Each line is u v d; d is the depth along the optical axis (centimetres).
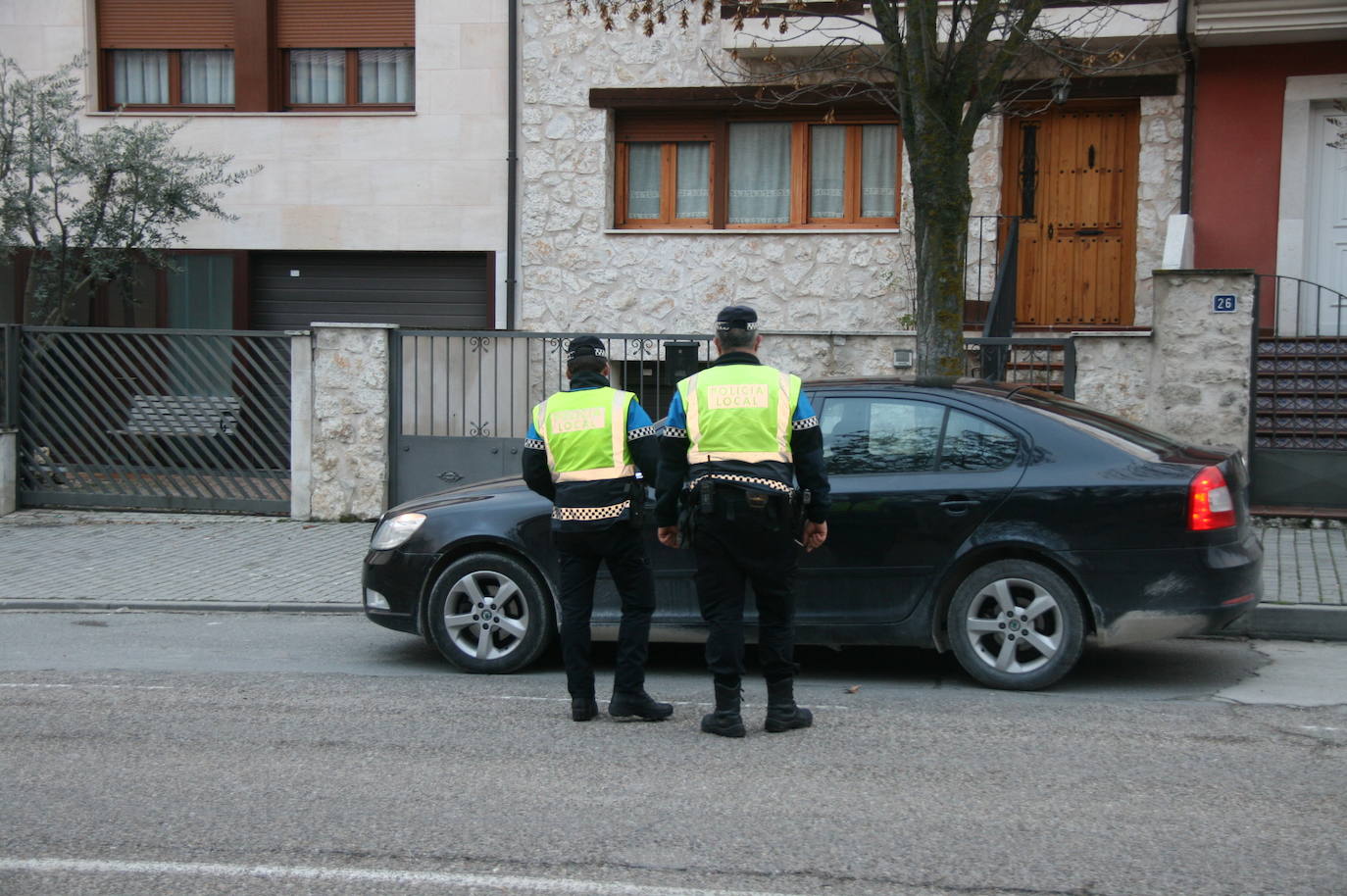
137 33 1617
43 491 1352
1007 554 692
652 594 646
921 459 703
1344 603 832
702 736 612
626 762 570
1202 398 1096
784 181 1505
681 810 504
